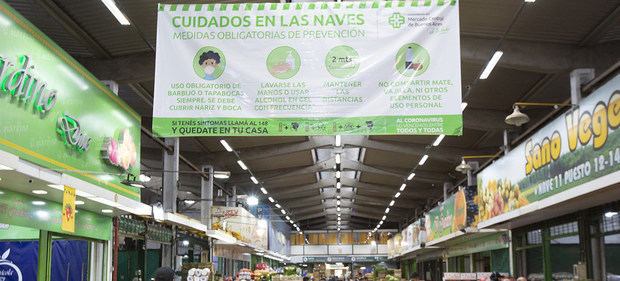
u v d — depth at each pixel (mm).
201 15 6621
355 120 6391
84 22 10258
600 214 10312
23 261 10758
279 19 6613
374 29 6551
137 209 11062
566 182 8891
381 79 6465
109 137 9594
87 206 10148
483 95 15641
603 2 9984
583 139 8172
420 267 38000
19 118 6621
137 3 9734
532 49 11938
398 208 44281
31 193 8383
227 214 20688
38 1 9375
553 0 10031
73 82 8211
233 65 6535
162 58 6527
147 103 15352
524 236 15062
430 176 28328
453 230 19266
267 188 33281
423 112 6375
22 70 6578
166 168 17469
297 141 22766
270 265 42750
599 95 7594
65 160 7918
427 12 6547
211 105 6477
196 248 21578
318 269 31703
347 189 38781
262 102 6473
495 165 13586
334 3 6590
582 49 11898
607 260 10070
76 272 11492
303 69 6516
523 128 16797
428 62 6461
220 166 23062
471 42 12094
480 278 14188
